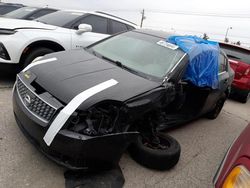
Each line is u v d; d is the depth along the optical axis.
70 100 2.88
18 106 3.23
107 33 6.72
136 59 4.18
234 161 1.86
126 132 3.02
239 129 6.13
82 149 2.77
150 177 3.47
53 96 2.99
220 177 1.90
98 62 3.90
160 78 3.76
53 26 5.92
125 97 3.07
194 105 4.96
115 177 3.22
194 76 4.32
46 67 3.52
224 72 5.71
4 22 5.48
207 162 4.26
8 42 5.05
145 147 3.55
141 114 3.22
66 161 2.89
